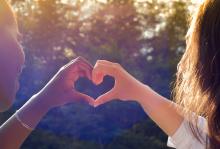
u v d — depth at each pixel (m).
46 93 1.34
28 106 1.33
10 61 1.29
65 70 1.37
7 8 1.31
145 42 4.50
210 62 1.44
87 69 1.43
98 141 4.32
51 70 4.21
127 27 4.46
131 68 4.47
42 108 1.33
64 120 4.29
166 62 4.47
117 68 1.61
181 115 1.58
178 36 4.52
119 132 4.35
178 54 4.54
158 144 4.31
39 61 4.20
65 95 1.37
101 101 1.61
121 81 1.61
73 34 4.32
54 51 4.25
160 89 4.46
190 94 1.49
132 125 4.37
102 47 4.40
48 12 4.23
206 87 1.45
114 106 4.34
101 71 1.58
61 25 4.27
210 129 1.42
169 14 4.51
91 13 4.38
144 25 4.50
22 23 4.15
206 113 1.44
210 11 1.45
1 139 1.30
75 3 4.33
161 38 4.51
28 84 4.14
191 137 1.54
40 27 4.21
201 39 1.46
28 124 1.32
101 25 4.40
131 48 4.47
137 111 4.36
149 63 4.48
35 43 4.19
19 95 4.07
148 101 1.61
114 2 4.43
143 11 4.50
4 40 1.28
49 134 4.27
